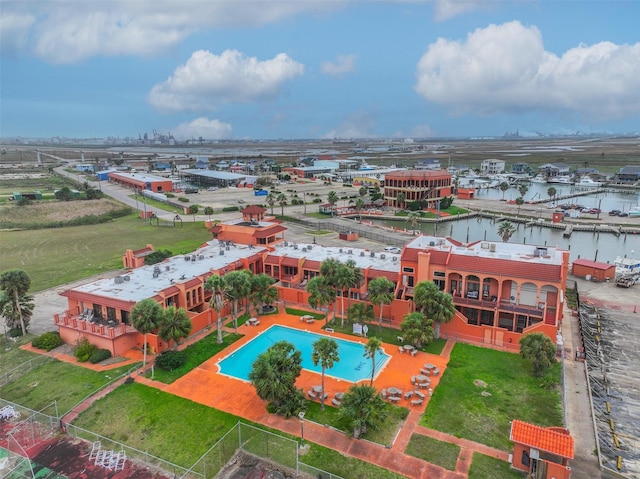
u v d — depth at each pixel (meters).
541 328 58.78
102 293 64.88
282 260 82.38
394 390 48.75
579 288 87.75
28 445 41.16
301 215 166.62
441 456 39.50
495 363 56.75
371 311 66.69
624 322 70.69
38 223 147.88
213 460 38.97
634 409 47.72
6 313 62.19
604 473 37.56
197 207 174.38
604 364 57.25
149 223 151.50
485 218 176.50
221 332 65.00
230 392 50.00
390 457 39.44
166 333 55.84
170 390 50.28
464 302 67.06
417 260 70.31
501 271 65.06
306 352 59.97
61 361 57.19
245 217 101.75
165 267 77.25
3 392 50.03
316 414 45.88
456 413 45.94
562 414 45.94
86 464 38.59
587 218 166.88
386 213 175.38
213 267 77.31
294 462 38.84
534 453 36.06
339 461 38.94
